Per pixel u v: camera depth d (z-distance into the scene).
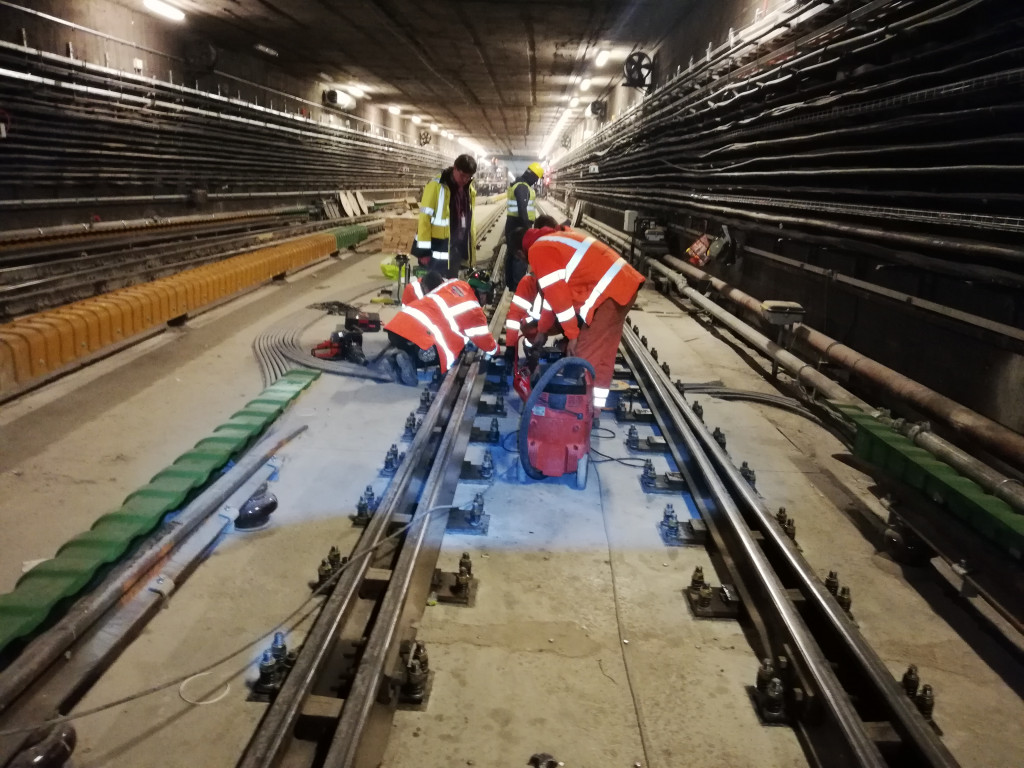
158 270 9.53
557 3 12.61
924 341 5.45
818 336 6.89
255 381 6.24
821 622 2.93
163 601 3.03
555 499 4.26
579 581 3.40
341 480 4.30
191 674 2.61
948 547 3.34
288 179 17.94
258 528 3.70
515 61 18.56
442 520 3.66
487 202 46.94
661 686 2.70
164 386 6.00
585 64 19.02
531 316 4.97
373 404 5.70
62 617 2.77
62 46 9.46
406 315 5.64
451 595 3.18
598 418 5.42
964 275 4.58
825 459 5.15
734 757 2.38
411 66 19.19
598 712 2.55
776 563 3.45
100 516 3.74
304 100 20.80
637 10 13.00
